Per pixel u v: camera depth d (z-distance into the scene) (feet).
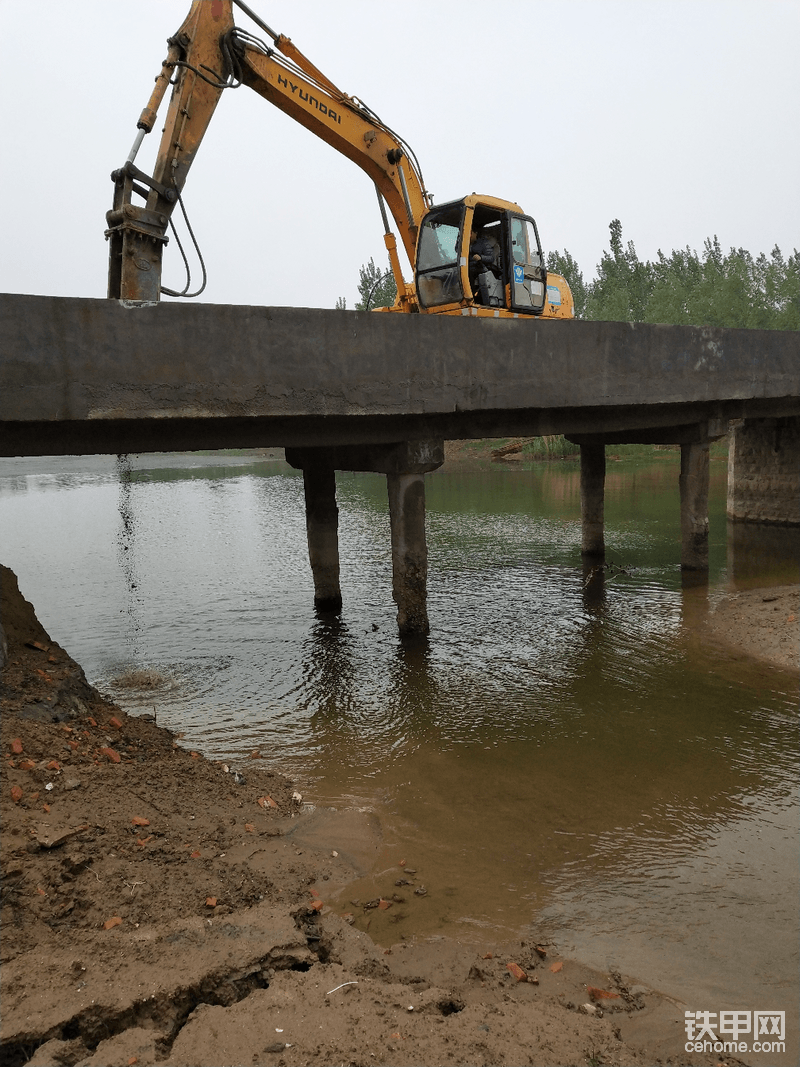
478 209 40.83
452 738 27.63
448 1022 11.86
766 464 67.67
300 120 40.65
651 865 19.13
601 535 58.34
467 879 18.53
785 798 22.48
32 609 29.43
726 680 32.32
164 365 26.89
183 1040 10.81
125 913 14.65
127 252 33.22
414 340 32.60
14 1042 10.38
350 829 20.77
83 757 20.88
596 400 38.91
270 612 45.55
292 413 29.81
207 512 94.94
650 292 228.22
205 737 27.99
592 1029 12.15
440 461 38.19
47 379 24.84
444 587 50.93
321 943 14.49
